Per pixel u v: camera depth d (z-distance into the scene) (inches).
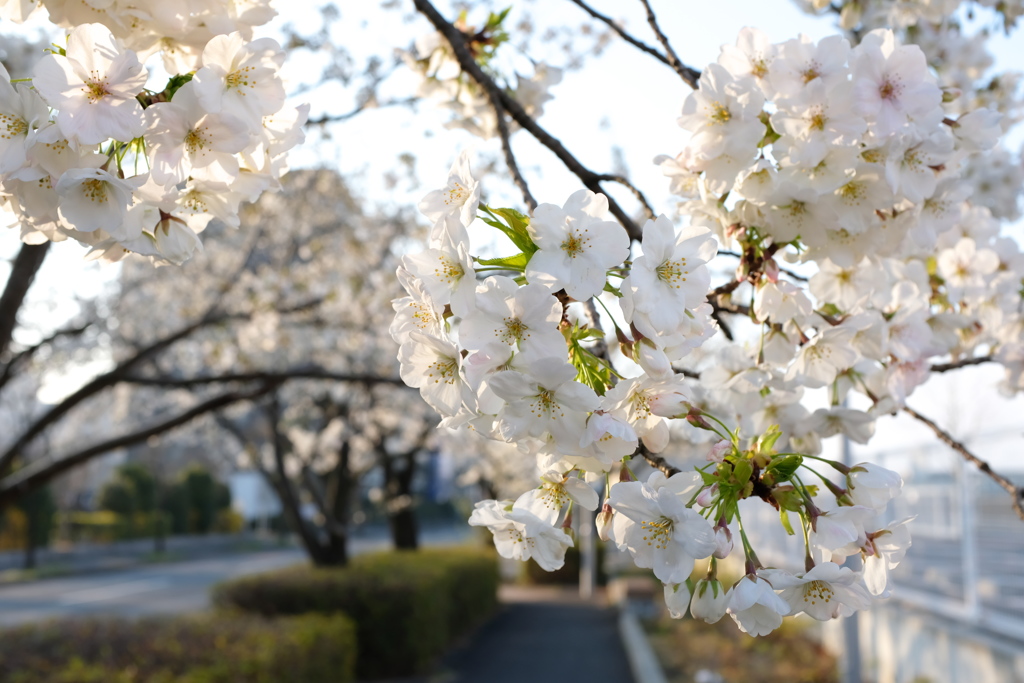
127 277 319.6
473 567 489.7
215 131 43.5
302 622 275.6
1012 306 86.2
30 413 487.8
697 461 55.0
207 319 217.6
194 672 192.9
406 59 92.0
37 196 43.8
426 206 45.9
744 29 57.8
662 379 43.9
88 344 348.2
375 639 334.3
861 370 73.2
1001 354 87.5
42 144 42.0
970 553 216.5
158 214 48.5
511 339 40.9
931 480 243.4
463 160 45.1
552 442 42.1
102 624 242.2
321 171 288.7
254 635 239.5
